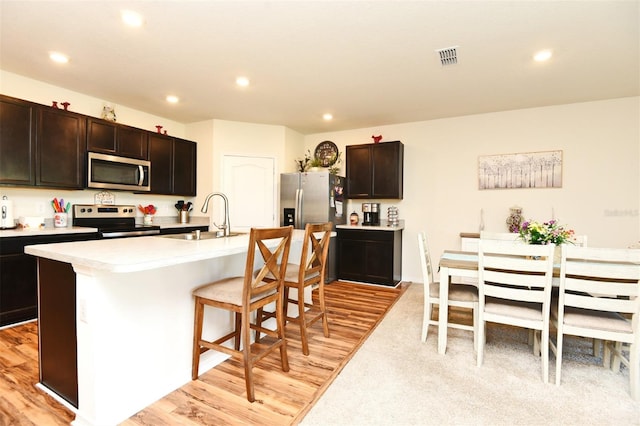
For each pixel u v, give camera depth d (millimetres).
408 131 4832
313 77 3172
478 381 2006
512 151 4211
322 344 2553
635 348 1833
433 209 4668
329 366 2191
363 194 4844
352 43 2506
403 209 4867
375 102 3902
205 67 2959
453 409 1721
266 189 4938
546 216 4031
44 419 1620
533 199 4105
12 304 2809
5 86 3064
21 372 2051
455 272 2367
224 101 3900
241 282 2061
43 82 3324
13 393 1825
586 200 3859
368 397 1830
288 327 2926
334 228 4770
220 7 2066
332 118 4605
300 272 2330
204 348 2057
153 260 1430
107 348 1559
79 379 1594
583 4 1992
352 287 4410
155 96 3740
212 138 4691
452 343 2584
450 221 4562
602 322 1927
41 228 3203
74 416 1645
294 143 5289
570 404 1765
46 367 1823
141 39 2467
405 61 2803
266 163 4945
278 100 3852
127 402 1652
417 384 1968
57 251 1668
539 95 3621
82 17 2180
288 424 1600
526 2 1986
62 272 1689
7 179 2898
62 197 3574
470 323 3018
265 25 2270
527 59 2738
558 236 2420
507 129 4234
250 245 1760
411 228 4820
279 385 1950
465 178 4473
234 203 4793
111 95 3711
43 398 1777
